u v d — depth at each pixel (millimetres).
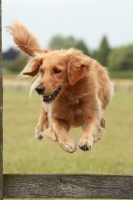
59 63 6293
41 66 6348
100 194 4891
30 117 26203
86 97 6496
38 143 16828
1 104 4875
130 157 13344
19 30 7492
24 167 11516
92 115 6551
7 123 23234
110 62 104000
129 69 102875
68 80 6340
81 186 4898
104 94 7145
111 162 12398
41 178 4902
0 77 4859
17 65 103438
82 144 5879
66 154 14086
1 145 4875
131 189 4867
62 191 4902
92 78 6527
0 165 4848
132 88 55719
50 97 6184
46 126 7531
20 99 40375
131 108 32125
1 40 4832
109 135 18859
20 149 15125
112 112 29312
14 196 4895
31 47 7457
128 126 22141
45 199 8508
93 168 11414
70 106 6578
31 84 6934
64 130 6320
